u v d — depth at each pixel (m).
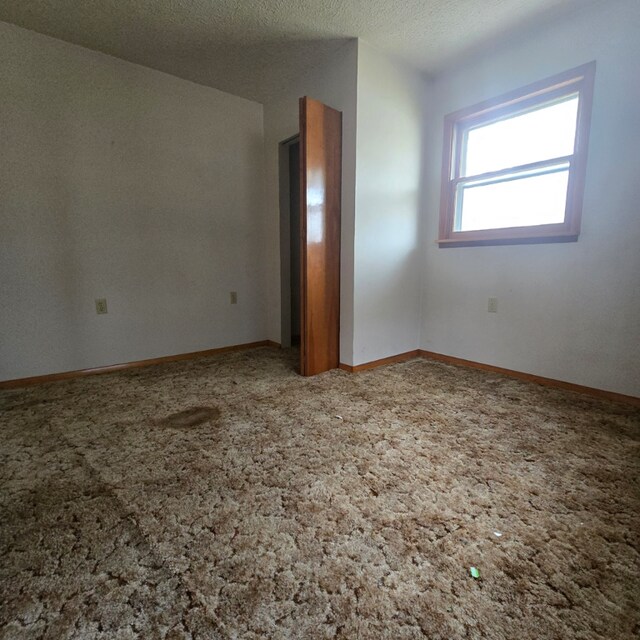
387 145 2.58
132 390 2.28
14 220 2.25
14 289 2.28
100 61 2.46
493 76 2.43
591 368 2.15
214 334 3.23
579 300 2.17
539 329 2.36
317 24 2.15
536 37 2.20
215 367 2.80
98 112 2.48
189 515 1.14
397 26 2.17
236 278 3.33
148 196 2.75
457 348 2.84
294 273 3.79
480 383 2.38
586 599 0.85
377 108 2.48
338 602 0.85
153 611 0.82
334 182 2.50
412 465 1.42
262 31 2.22
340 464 1.43
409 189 2.79
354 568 0.94
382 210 2.63
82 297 2.53
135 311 2.77
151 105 2.70
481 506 1.18
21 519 1.12
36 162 2.29
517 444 1.58
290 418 1.86
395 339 2.89
